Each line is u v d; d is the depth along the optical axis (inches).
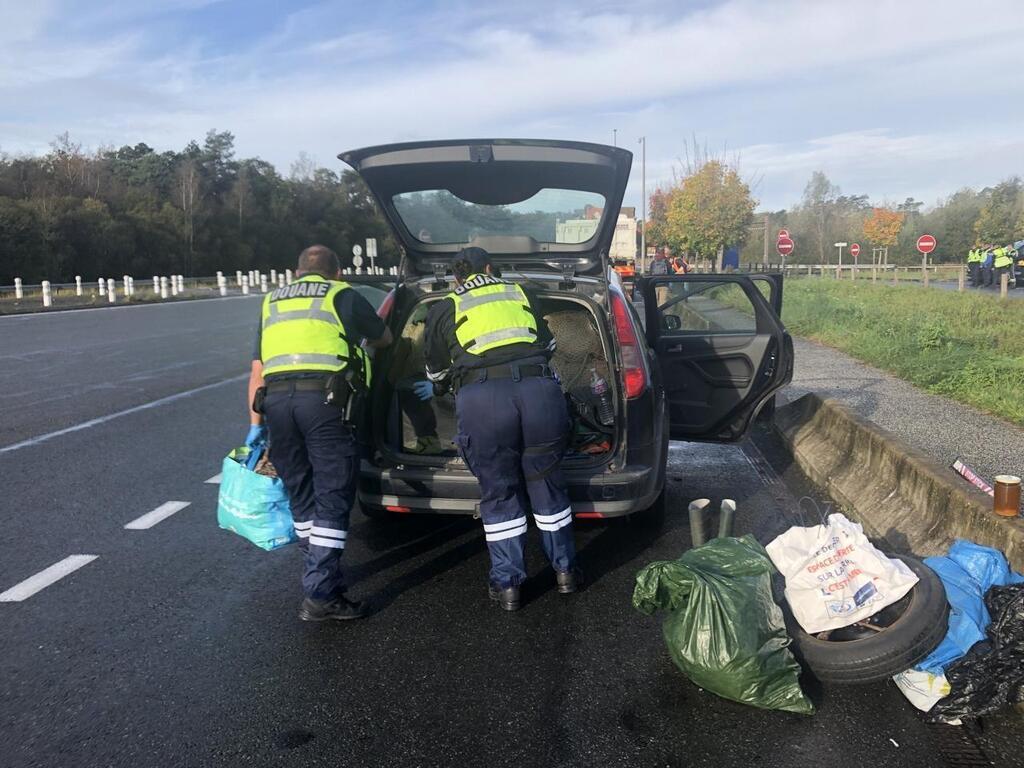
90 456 271.9
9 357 538.3
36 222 1829.5
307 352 148.1
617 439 172.9
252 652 140.6
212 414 343.0
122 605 159.2
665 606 128.6
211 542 193.8
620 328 176.1
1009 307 663.1
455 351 156.2
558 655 139.2
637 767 107.8
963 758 109.2
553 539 159.5
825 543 131.3
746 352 233.0
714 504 223.6
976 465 221.3
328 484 149.9
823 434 260.7
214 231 2615.7
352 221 3351.4
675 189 1355.8
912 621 119.4
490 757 110.3
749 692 119.0
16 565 179.0
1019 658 114.6
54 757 110.6
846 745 112.1
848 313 655.8
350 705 123.5
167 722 119.0
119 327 783.1
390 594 165.6
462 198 208.7
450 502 170.4
